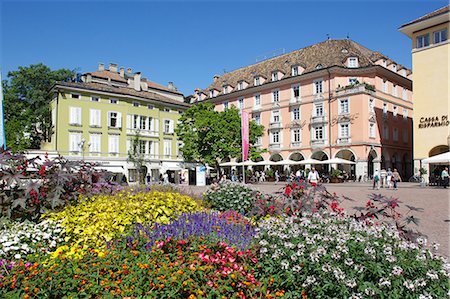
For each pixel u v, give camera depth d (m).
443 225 10.72
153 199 7.31
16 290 3.86
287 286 4.37
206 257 4.59
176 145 51.50
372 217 6.30
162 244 5.09
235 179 44.41
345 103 46.81
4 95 47.59
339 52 51.16
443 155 27.41
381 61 50.12
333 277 4.02
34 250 5.63
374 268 3.95
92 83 46.59
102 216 6.26
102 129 43.88
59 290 3.96
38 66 49.25
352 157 46.81
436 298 3.80
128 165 45.16
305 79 51.28
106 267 4.50
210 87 70.50
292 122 52.50
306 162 43.88
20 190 7.02
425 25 34.34
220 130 42.03
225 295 4.13
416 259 4.18
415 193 23.00
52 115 43.59
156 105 49.53
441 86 33.75
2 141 13.28
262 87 56.59
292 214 6.91
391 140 49.47
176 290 3.94
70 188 7.73
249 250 5.01
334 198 7.52
